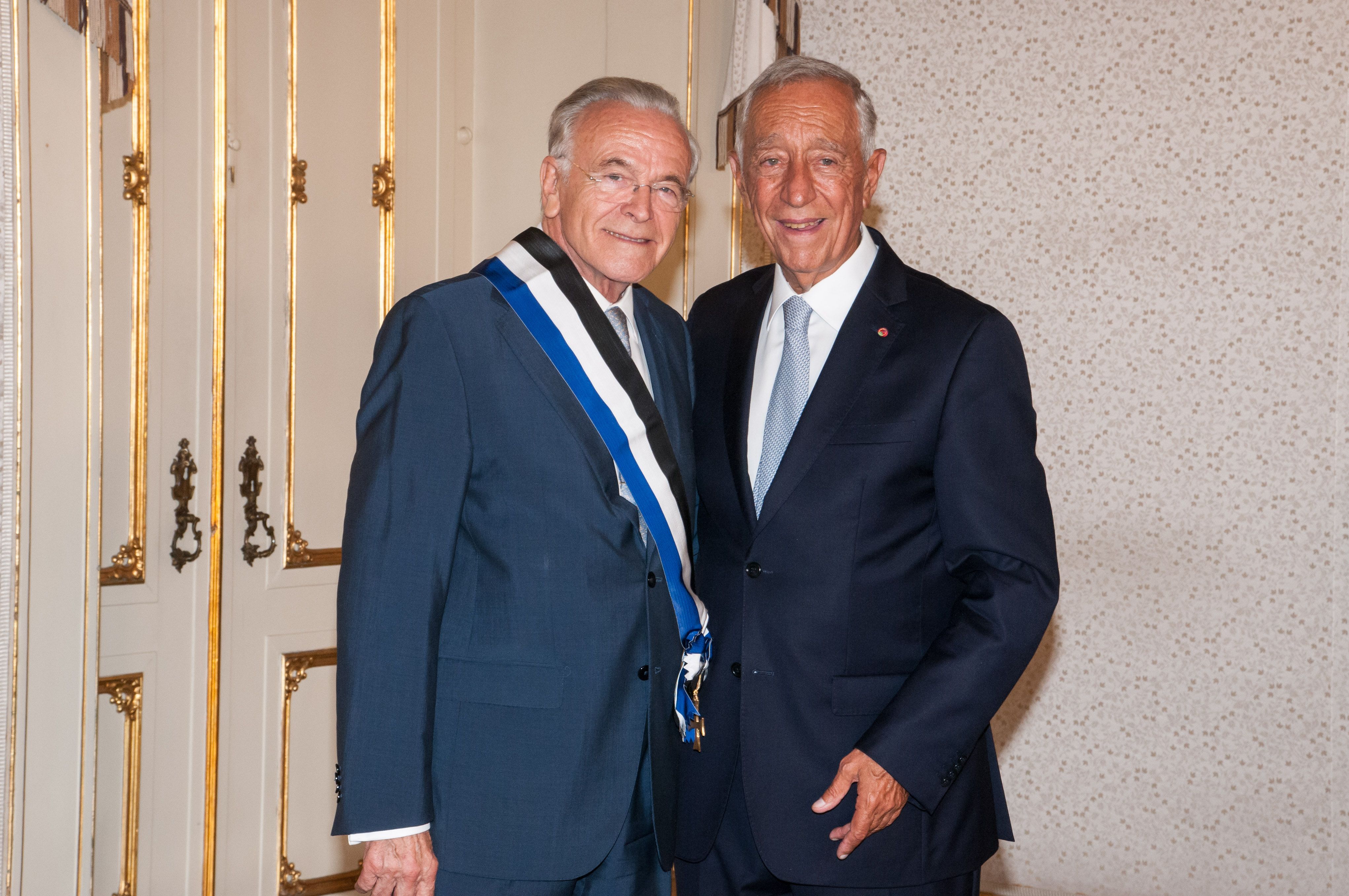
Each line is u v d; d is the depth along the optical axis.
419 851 1.38
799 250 1.59
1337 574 2.97
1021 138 3.25
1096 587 3.19
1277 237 3.01
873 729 1.45
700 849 1.59
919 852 1.50
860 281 1.65
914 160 3.36
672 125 1.55
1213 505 3.07
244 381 2.68
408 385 1.43
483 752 1.43
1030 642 1.44
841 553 1.53
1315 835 2.99
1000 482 1.49
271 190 2.72
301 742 2.82
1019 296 3.26
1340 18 2.95
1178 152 3.10
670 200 1.56
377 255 2.98
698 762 1.60
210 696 2.60
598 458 1.48
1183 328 3.10
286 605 2.79
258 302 2.71
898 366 1.55
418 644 1.38
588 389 1.50
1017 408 1.53
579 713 1.44
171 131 2.50
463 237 3.22
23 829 1.96
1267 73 3.01
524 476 1.46
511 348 1.48
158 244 2.47
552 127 1.60
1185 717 3.11
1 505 1.88
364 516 1.39
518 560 1.46
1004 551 1.46
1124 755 3.16
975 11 3.29
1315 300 2.98
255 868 2.72
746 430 1.64
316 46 2.81
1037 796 3.25
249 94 2.66
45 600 2.01
